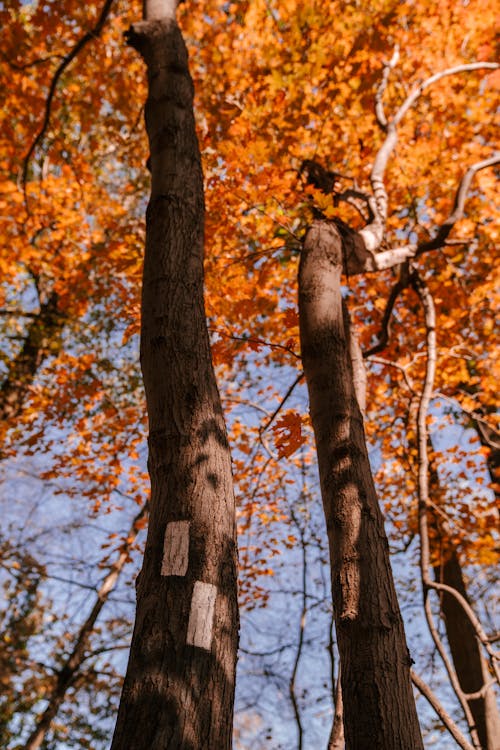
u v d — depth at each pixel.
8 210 9.16
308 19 7.92
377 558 2.79
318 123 8.59
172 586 1.94
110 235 11.41
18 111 8.02
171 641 1.83
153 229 2.87
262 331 9.23
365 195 5.79
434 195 9.98
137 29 3.54
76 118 11.02
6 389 11.04
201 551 2.03
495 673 4.31
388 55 8.35
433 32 8.70
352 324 5.04
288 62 8.05
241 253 7.83
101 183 12.83
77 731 11.44
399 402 9.98
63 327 11.98
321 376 3.43
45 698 11.29
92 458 9.35
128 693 1.75
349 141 9.02
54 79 5.87
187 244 2.81
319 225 4.29
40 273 11.81
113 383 12.45
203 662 1.81
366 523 2.89
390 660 2.50
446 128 9.65
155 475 2.28
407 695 2.45
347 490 2.99
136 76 9.34
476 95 9.33
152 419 2.39
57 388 10.59
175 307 2.59
